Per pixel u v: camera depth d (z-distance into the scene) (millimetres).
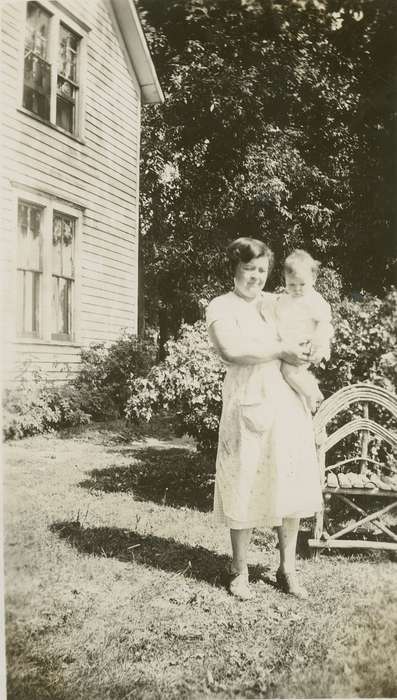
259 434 2119
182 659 1721
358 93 3643
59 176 4250
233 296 2262
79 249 4449
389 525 2885
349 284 3576
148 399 3266
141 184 5098
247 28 3771
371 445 3113
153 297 5109
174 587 2152
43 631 1814
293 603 2074
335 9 3443
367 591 2129
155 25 4234
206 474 3508
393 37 3490
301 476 2131
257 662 1724
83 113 4621
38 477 2854
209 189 4637
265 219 4129
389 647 1789
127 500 2945
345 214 3756
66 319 4219
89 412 3727
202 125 4363
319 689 1597
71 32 4594
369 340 3053
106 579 2143
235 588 2145
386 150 3623
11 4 3850
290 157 3930
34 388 3414
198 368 3174
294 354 2121
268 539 2801
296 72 3658
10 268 3525
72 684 1628
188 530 2727
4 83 3807
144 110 4668
